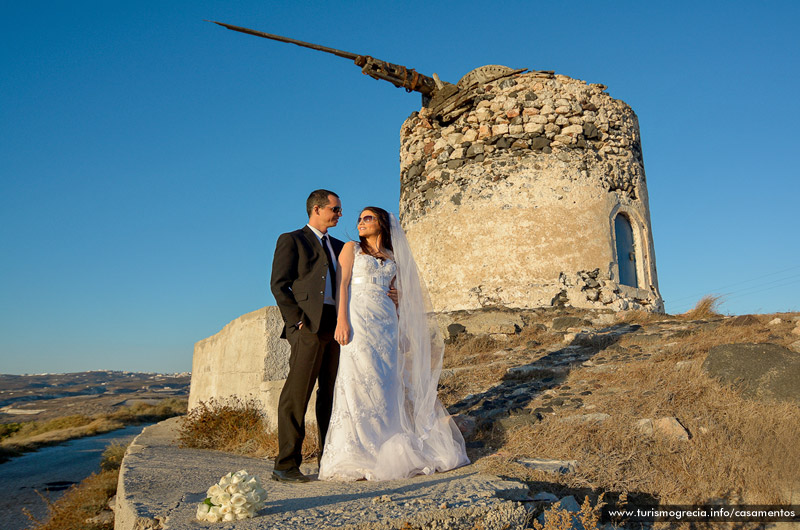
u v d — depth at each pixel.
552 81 12.18
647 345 6.98
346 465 3.71
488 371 6.95
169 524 2.47
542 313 10.45
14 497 8.23
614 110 12.48
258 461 5.04
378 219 4.40
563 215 11.41
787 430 4.01
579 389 5.66
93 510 5.95
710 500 3.69
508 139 11.99
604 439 4.30
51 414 44.91
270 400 6.17
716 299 9.43
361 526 2.41
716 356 5.25
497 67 12.60
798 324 6.20
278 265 3.95
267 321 6.60
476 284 11.62
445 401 6.12
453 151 12.58
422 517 2.57
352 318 4.09
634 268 12.37
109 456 10.12
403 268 4.41
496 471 3.79
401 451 3.77
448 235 12.18
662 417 4.55
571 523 3.03
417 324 4.39
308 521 2.46
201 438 6.36
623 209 12.12
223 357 8.61
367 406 3.89
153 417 27.69
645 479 3.90
